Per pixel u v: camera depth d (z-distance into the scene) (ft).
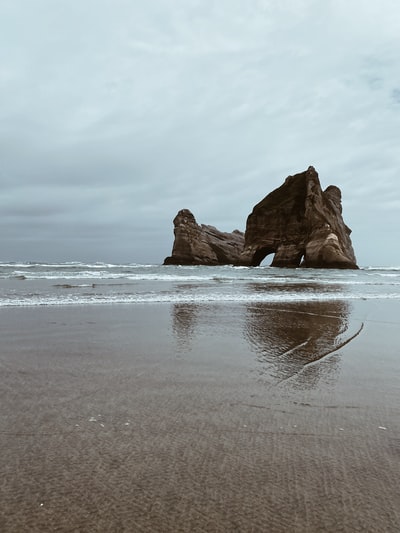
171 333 20.59
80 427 8.64
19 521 5.34
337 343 18.80
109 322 23.54
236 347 17.66
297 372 13.82
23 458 7.12
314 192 186.29
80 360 14.85
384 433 8.60
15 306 29.63
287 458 7.32
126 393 11.18
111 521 5.39
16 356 15.20
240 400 10.76
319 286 59.26
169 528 5.27
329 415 9.70
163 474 6.64
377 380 12.95
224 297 38.91
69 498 5.90
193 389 11.69
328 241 172.76
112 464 6.97
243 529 5.27
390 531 5.28
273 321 25.07
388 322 25.46
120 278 69.15
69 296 36.52
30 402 10.23
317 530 5.27
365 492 6.20
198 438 8.17
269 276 86.63
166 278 71.72
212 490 6.18
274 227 206.39
